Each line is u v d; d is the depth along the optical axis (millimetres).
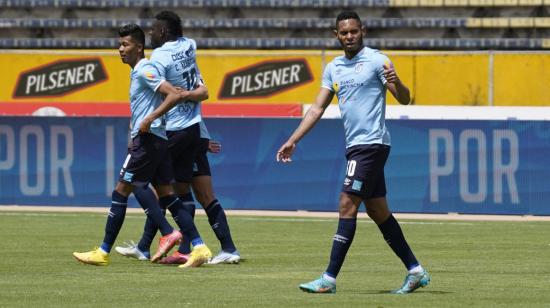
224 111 78812
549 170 56656
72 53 85750
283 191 59219
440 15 88125
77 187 60625
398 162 58188
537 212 56875
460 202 57688
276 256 38562
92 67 85625
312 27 87938
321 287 27625
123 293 27797
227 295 27391
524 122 56781
